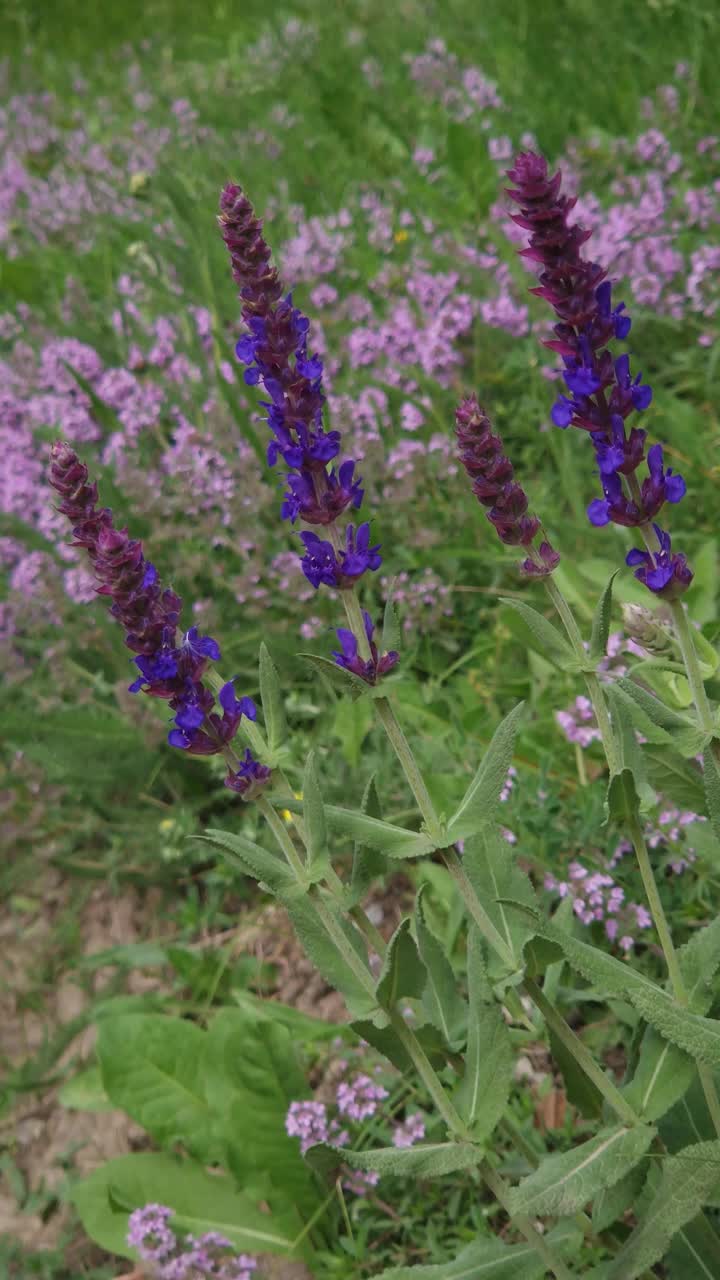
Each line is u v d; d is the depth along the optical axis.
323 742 0.89
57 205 1.49
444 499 1.01
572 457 0.99
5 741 0.97
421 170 1.38
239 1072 0.69
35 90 2.05
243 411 1.03
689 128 1.30
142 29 2.18
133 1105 0.71
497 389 1.10
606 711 0.49
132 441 1.07
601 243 1.07
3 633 1.00
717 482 0.94
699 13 1.37
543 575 0.48
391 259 1.28
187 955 0.81
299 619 0.97
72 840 0.92
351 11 1.81
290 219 1.34
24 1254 0.72
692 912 0.70
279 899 0.53
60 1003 0.85
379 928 0.80
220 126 1.65
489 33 1.60
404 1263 0.66
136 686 0.47
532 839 0.75
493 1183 0.53
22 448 1.12
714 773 0.48
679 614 0.47
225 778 0.49
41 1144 0.78
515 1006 0.59
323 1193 0.68
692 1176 0.49
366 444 0.98
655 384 1.05
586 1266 0.60
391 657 0.48
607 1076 0.51
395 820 0.80
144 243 1.34
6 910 0.91
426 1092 0.69
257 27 1.99
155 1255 0.66
